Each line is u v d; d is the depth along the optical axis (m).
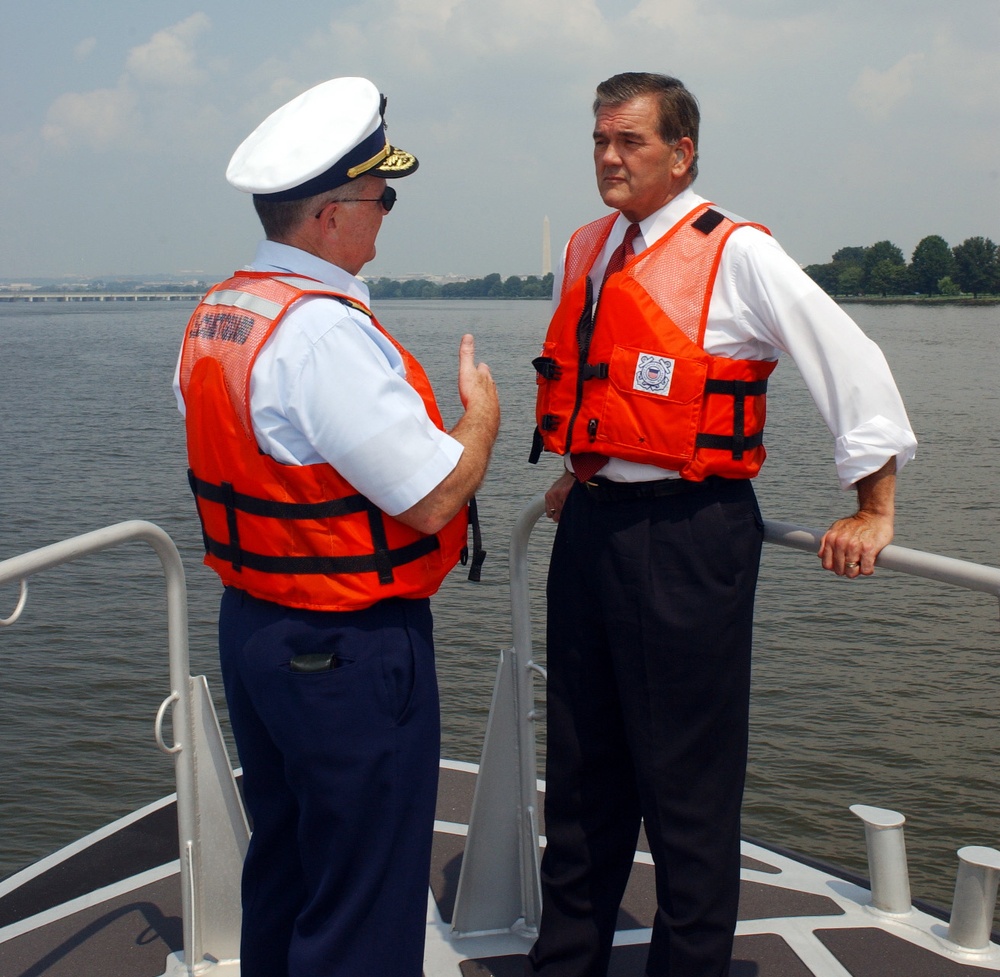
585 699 2.14
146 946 2.35
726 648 1.98
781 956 2.30
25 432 45.84
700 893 2.01
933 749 12.30
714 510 1.96
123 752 13.99
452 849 2.78
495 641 17.28
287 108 1.94
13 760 13.68
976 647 17.11
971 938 2.28
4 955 2.33
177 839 2.81
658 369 1.92
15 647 17.97
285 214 1.85
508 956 2.34
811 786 11.10
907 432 1.82
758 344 1.95
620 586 2.00
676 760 2.01
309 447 1.76
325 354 1.72
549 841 2.21
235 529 1.81
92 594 21.02
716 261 1.93
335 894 1.86
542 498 2.26
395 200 1.93
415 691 1.84
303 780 1.82
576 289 2.13
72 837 11.73
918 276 185.38
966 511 30.31
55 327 184.12
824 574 21.81
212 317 1.85
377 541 1.77
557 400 2.11
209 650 17.88
